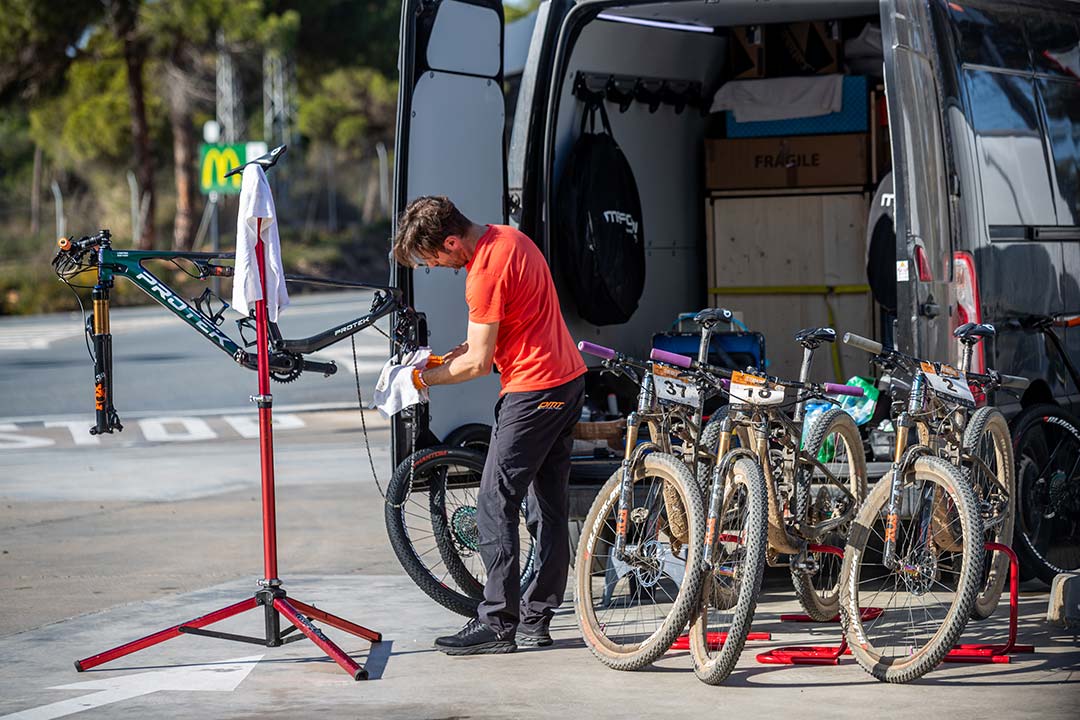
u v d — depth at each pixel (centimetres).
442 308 1029
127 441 2297
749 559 795
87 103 7381
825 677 820
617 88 1273
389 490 973
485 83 1073
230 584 1129
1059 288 1080
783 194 1367
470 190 1059
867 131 1343
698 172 1414
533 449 880
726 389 867
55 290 6034
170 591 1110
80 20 6034
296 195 9531
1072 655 859
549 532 909
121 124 7369
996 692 778
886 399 1098
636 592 1004
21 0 5881
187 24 6100
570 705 766
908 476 845
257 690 809
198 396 2969
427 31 1022
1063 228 1088
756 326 1385
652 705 763
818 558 933
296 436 2328
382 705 771
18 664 884
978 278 984
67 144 7781
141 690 813
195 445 2219
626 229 1260
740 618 789
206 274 911
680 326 1247
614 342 1285
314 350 921
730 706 759
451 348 1035
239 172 873
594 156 1230
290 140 8000
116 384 3188
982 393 942
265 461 893
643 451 873
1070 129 1112
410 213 866
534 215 1136
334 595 1073
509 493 881
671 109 1367
